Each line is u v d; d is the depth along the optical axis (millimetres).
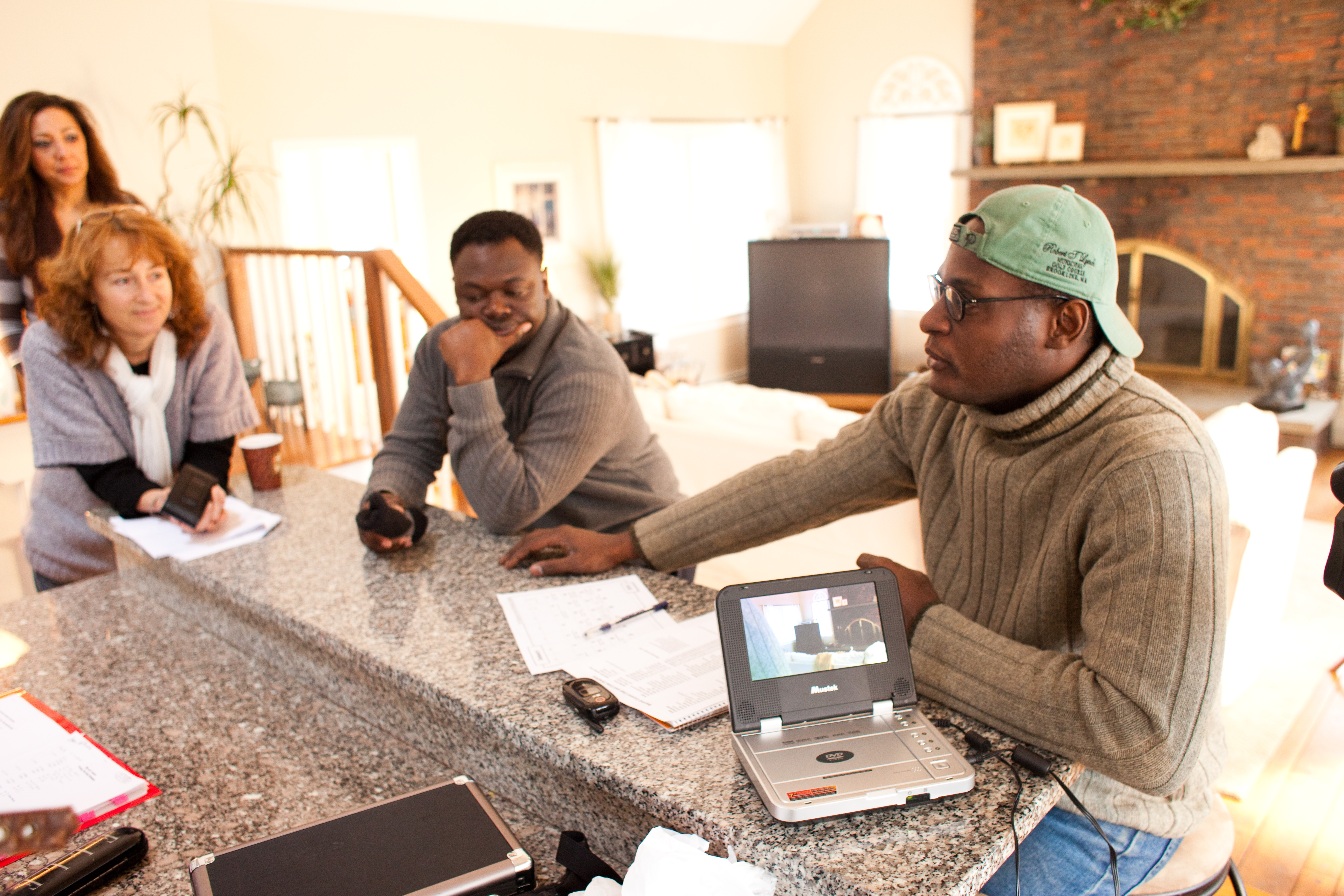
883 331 6980
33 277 3148
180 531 1698
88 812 1071
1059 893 1064
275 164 4707
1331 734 2654
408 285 3121
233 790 1128
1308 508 4605
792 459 1391
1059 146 6430
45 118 3072
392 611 1338
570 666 1157
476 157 5684
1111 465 950
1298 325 5801
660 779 927
